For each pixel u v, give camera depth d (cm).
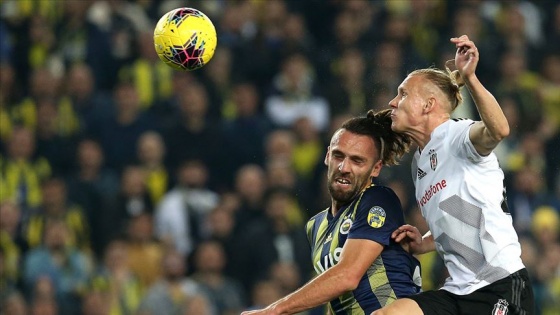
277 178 4006
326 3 4925
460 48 1802
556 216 4272
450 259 1944
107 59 4522
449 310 1911
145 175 4103
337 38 4750
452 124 1920
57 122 4238
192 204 4038
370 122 2034
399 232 1984
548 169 4553
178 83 4425
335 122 4312
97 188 4028
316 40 4909
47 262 3694
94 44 4531
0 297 3628
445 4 5000
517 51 4878
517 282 1902
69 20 4609
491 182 1903
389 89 4491
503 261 1902
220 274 3825
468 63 1784
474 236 1903
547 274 3934
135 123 4256
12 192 4019
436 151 1933
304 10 4934
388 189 2031
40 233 3797
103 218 3969
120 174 4175
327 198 4106
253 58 4594
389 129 2033
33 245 3778
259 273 3816
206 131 4284
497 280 1900
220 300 3747
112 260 3756
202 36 2003
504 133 1798
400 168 3803
